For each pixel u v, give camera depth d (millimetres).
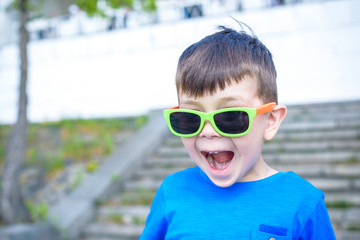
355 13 7645
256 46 1292
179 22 8961
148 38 9188
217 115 1146
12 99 10328
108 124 8297
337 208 4414
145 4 6215
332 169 5031
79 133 8078
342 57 7730
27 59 5203
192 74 1181
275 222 1203
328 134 6047
